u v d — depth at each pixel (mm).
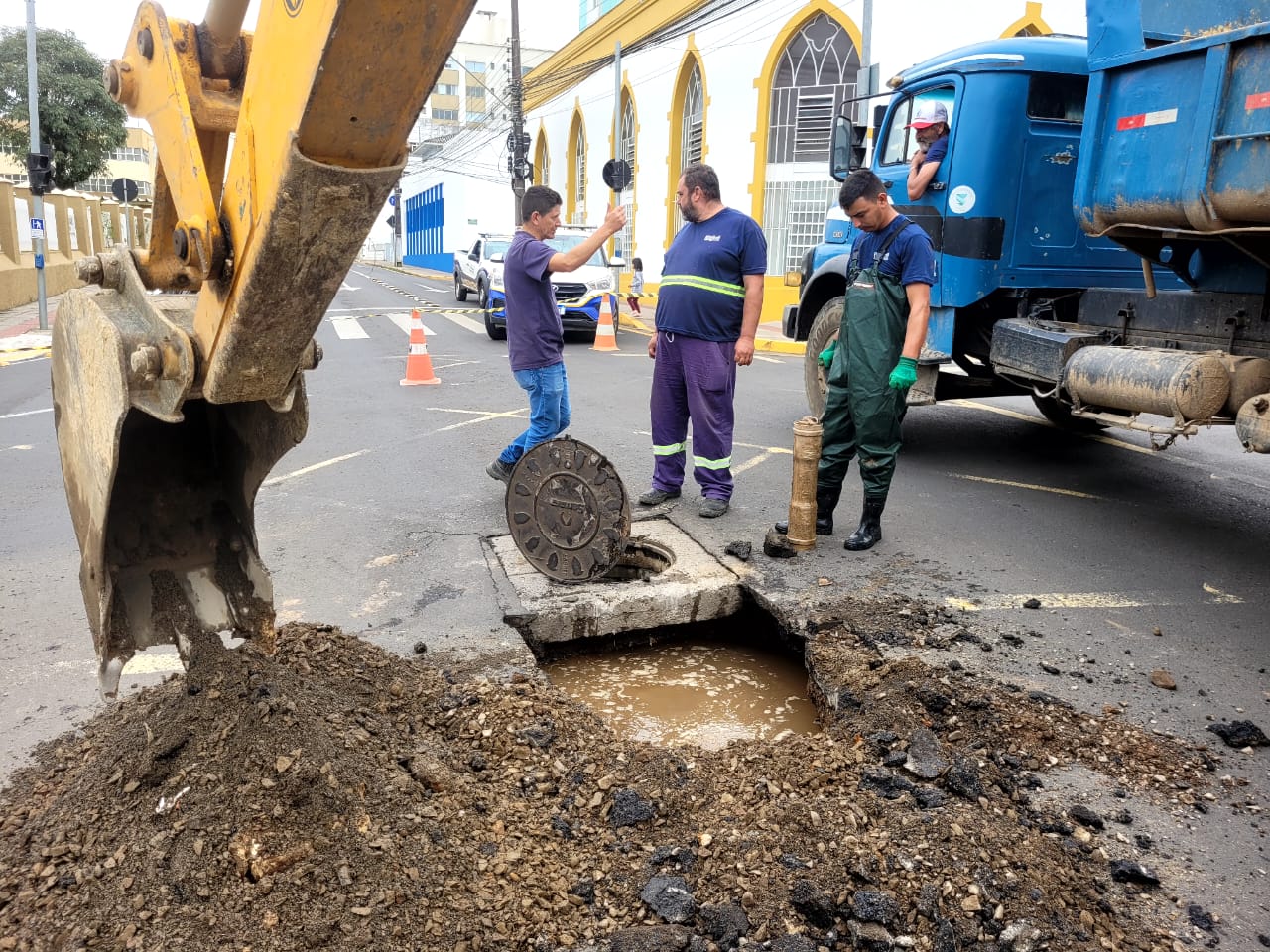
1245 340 4551
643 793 2686
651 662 4121
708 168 5172
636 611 4191
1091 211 4770
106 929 2029
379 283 35094
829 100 18141
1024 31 14602
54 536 5258
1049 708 3279
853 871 2326
